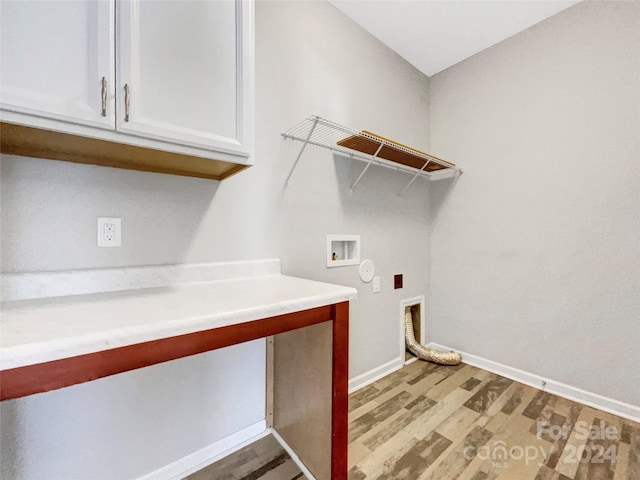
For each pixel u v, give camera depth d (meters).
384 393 1.86
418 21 1.94
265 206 1.51
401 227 2.30
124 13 0.80
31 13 0.68
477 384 1.97
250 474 1.24
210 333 0.78
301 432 1.29
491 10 1.84
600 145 1.70
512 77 2.07
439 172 2.50
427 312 2.54
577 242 1.79
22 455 0.93
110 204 1.09
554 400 1.78
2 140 0.80
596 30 1.71
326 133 1.77
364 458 1.30
